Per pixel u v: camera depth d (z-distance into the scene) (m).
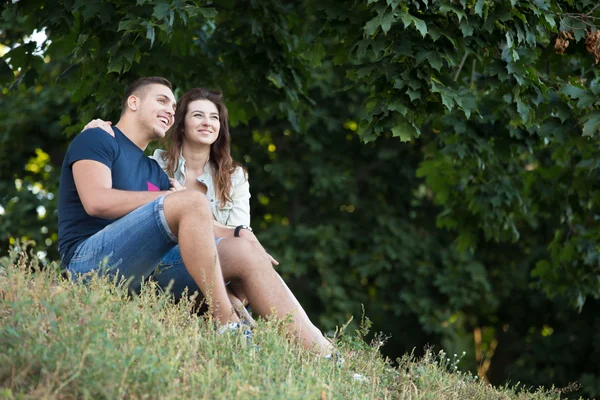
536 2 12.82
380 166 29.72
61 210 9.88
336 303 27.64
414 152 29.53
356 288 29.17
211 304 8.58
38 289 7.90
